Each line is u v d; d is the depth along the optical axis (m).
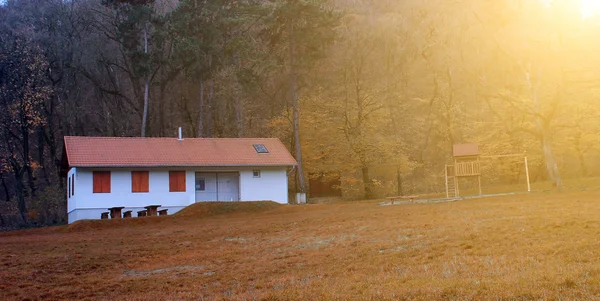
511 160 53.22
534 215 20.81
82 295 13.59
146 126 59.44
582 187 38.28
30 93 51.12
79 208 37.50
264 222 28.75
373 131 55.84
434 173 59.41
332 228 23.22
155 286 14.19
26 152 51.94
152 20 53.34
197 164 40.12
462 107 58.22
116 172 38.78
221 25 54.66
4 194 56.81
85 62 56.25
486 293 9.62
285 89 59.38
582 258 12.43
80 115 57.84
